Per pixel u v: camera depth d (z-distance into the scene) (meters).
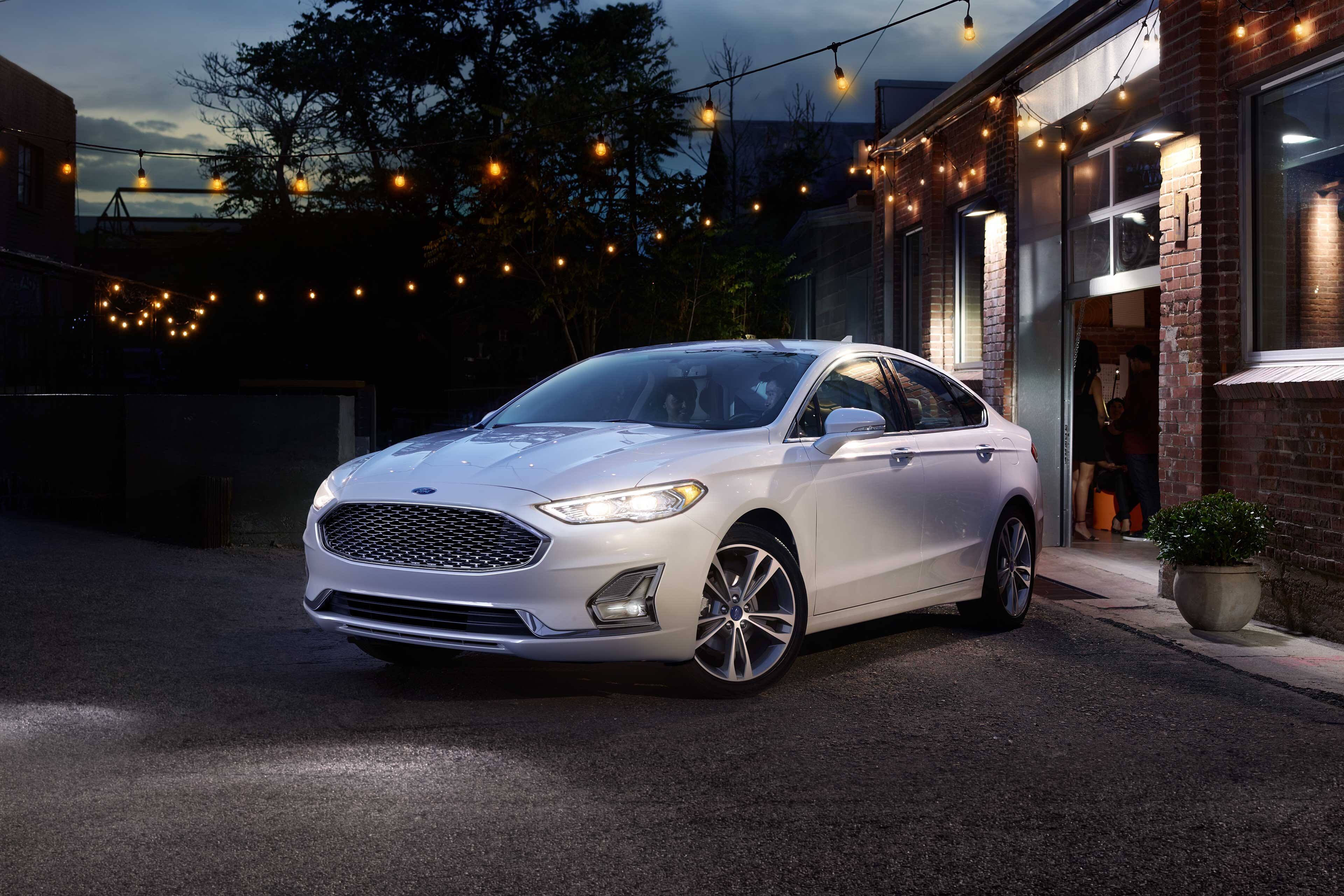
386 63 34.59
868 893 3.14
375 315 34.84
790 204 31.30
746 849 3.43
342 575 5.15
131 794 3.85
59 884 3.11
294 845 3.41
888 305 15.47
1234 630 7.07
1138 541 11.84
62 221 25.20
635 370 6.52
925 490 6.43
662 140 21.64
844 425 5.64
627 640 4.85
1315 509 6.98
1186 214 8.18
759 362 6.27
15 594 7.24
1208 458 7.98
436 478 5.11
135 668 5.71
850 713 5.06
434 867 3.27
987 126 11.94
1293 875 3.29
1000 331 11.77
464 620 4.91
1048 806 3.86
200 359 31.95
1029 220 11.44
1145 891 3.18
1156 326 13.53
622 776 4.11
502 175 19.05
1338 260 7.02
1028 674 5.89
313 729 4.70
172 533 10.32
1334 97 7.08
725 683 5.24
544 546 4.77
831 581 5.76
